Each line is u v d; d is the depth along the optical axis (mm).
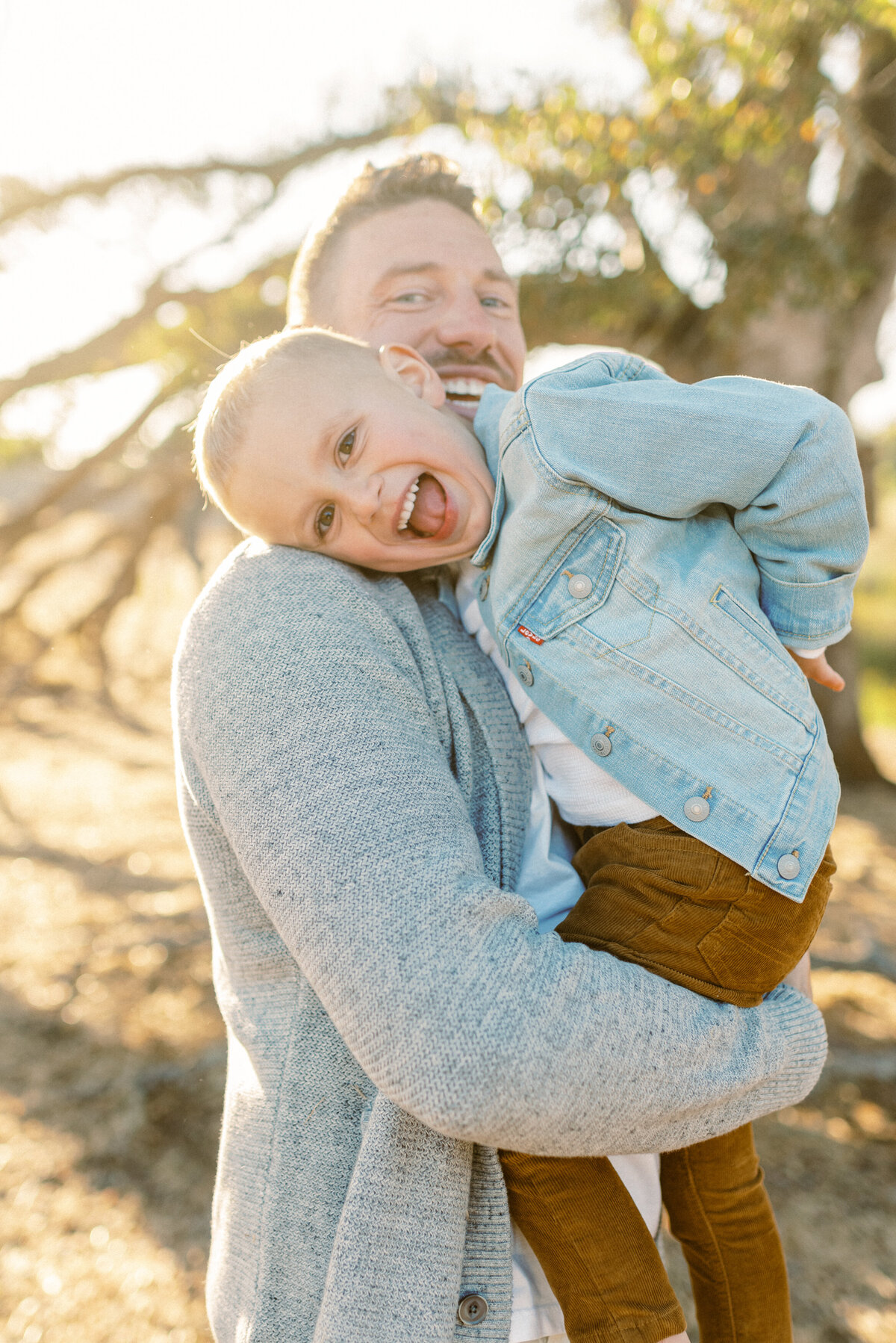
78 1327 2561
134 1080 3697
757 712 1026
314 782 871
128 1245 2881
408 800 871
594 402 1029
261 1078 1023
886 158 4656
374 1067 818
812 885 1053
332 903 829
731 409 1012
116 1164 3246
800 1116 3535
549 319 4832
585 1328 954
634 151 4098
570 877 1129
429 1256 897
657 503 1023
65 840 7027
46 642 11914
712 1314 1195
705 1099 877
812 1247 2818
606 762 1047
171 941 5012
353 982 815
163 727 11062
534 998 818
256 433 1083
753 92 3893
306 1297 945
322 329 1181
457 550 1124
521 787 1086
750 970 981
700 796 1012
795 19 3672
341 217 1399
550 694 1071
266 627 966
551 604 1060
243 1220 1018
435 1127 808
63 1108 3564
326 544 1089
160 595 14391
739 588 1061
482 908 835
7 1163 3260
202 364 6344
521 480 1061
